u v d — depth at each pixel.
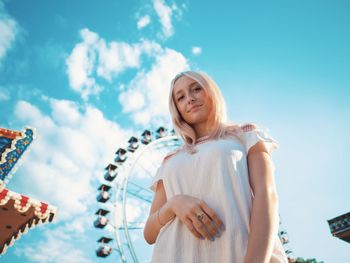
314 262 30.45
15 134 7.40
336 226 13.91
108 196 28.88
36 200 7.64
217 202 1.67
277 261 1.47
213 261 1.52
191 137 2.05
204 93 2.14
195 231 1.59
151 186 2.11
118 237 24.30
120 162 31.05
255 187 1.66
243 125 1.98
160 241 1.72
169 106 2.22
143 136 33.03
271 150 1.87
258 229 1.42
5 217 8.16
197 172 1.82
